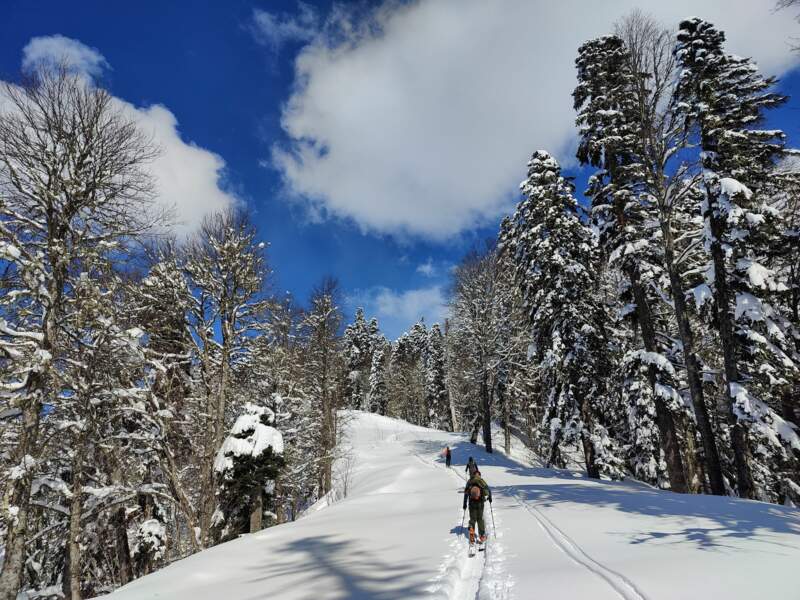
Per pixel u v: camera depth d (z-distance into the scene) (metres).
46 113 11.07
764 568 4.66
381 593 5.61
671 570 4.87
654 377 16.58
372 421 58.97
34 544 13.63
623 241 18.08
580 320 20.80
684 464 21.19
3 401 10.12
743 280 13.83
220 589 6.68
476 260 32.19
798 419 14.96
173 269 15.59
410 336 81.19
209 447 15.55
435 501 13.88
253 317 17.48
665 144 14.70
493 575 5.89
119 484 13.45
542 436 26.86
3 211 9.94
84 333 11.99
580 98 19.83
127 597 6.65
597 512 9.25
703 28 14.97
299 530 10.94
